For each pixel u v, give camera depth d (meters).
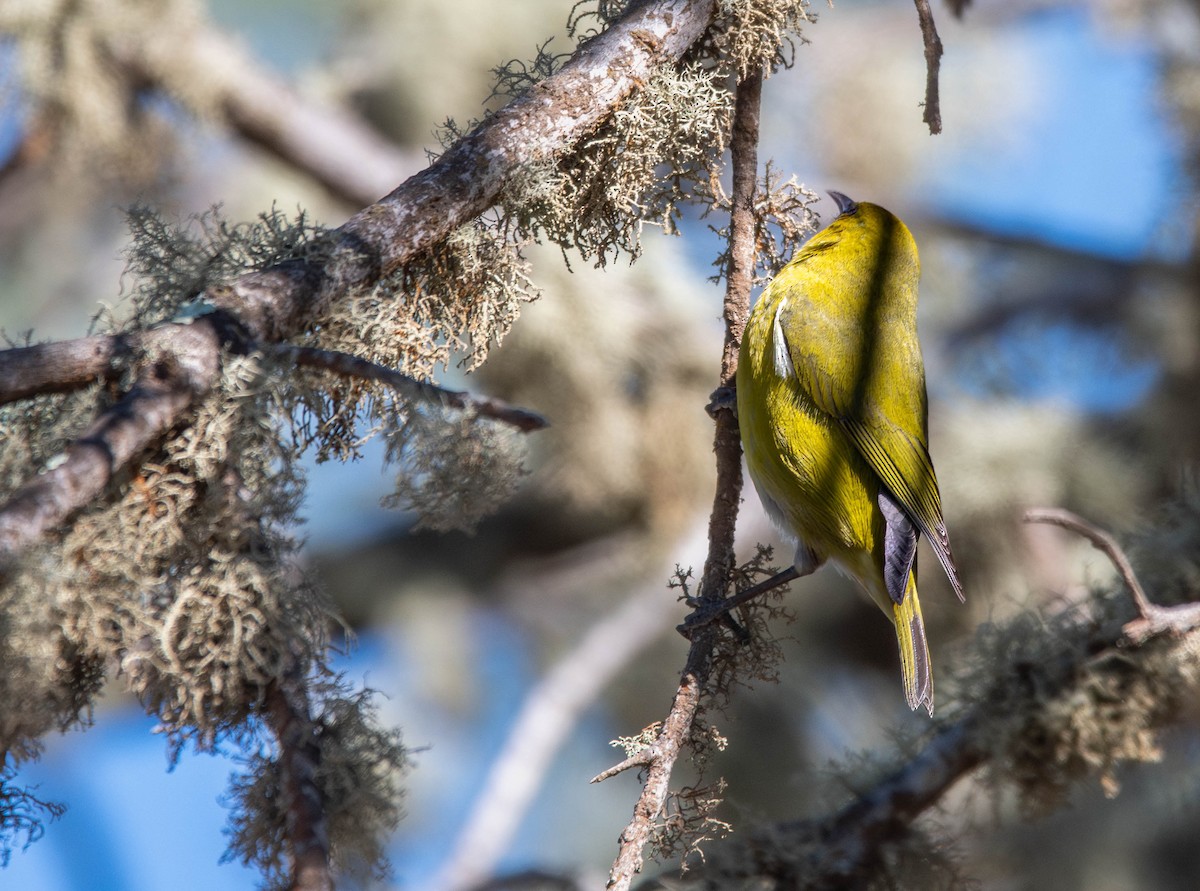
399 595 14.54
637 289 13.05
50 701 4.59
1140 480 13.02
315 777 4.82
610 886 5.18
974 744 6.98
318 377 5.19
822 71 15.08
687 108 5.96
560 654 14.68
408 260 5.43
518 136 5.62
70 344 4.84
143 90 12.56
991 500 12.73
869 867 6.86
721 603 6.01
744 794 12.62
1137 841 10.33
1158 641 6.88
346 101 14.63
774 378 8.30
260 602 4.82
